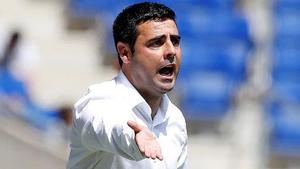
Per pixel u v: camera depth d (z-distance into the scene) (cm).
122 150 965
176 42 1074
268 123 3422
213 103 3466
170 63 1059
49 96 3581
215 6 3906
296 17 3853
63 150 2647
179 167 1148
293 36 3794
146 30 1055
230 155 3350
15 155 2506
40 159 2548
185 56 3662
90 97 1054
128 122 937
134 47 1066
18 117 2669
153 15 1059
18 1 3881
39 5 3878
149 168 1077
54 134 2798
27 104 3020
